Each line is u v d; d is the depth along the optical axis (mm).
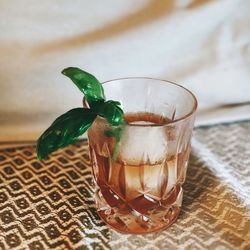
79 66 468
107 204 346
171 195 345
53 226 343
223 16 478
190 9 470
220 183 392
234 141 459
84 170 413
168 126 314
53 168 416
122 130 309
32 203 369
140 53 477
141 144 315
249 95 510
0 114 472
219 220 350
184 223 348
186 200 373
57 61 460
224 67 499
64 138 294
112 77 480
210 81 500
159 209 342
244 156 433
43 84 467
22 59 454
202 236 334
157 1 463
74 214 356
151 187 332
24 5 437
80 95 477
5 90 462
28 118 479
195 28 478
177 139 326
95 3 451
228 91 507
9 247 322
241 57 500
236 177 402
